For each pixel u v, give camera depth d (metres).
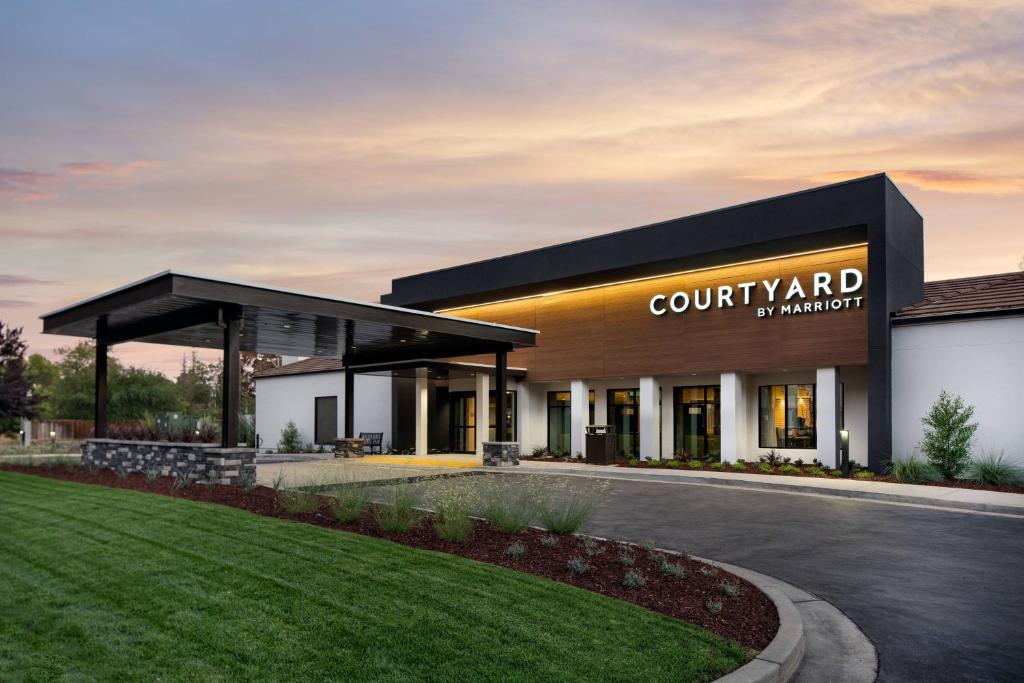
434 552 7.55
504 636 5.29
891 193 19.52
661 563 7.95
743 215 21.12
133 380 45.34
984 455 17.98
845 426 20.91
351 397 26.30
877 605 7.18
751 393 22.58
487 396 25.64
